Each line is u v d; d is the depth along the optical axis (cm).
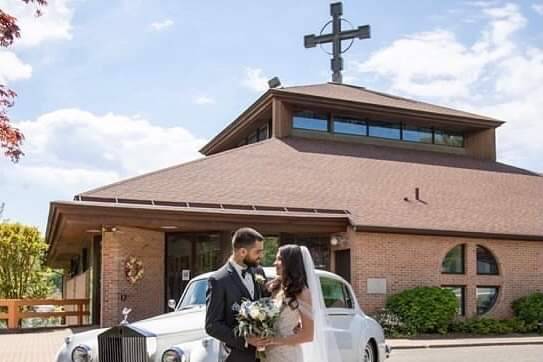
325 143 2739
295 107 2755
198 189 2045
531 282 2338
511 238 2295
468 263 2239
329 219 2061
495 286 2291
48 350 1505
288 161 2452
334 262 2159
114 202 1850
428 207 2308
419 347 1758
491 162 3083
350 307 1061
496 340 1916
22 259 3206
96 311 2081
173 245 2048
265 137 2942
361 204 2197
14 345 1603
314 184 2284
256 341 570
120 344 811
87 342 862
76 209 1777
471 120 3014
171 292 2014
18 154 816
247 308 567
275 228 2017
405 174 2591
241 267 602
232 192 2078
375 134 2903
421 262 2152
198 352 755
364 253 2067
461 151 3106
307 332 583
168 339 809
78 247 2631
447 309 2058
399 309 2033
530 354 1587
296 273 592
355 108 2772
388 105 2820
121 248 1908
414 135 2998
